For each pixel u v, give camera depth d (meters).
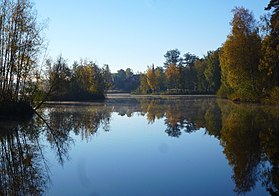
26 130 26.33
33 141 21.48
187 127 27.19
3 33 34.09
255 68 55.44
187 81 134.62
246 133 22.00
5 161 16.02
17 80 35.94
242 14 58.03
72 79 66.31
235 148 17.59
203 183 11.79
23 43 35.16
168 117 35.97
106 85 100.12
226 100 68.81
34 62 36.66
